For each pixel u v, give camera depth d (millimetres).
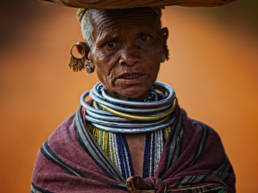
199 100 9352
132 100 2145
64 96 9344
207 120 8516
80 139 2127
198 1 1876
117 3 1746
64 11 15250
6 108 8727
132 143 2119
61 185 2074
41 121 8289
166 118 2186
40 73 10453
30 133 7848
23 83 9891
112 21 1984
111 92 2148
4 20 13938
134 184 1895
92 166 2061
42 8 15336
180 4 1906
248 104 9203
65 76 10336
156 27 2062
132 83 2020
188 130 2234
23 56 11445
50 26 13789
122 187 1992
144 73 2029
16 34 12992
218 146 2330
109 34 1991
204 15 15312
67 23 14117
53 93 9469
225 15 15211
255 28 14070
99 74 2105
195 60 11633
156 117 2127
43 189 2107
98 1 1727
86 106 2195
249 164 7203
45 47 12141
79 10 2127
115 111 2113
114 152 2098
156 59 2064
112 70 2039
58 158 2121
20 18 14250
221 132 8086
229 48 12539
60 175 2080
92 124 2178
